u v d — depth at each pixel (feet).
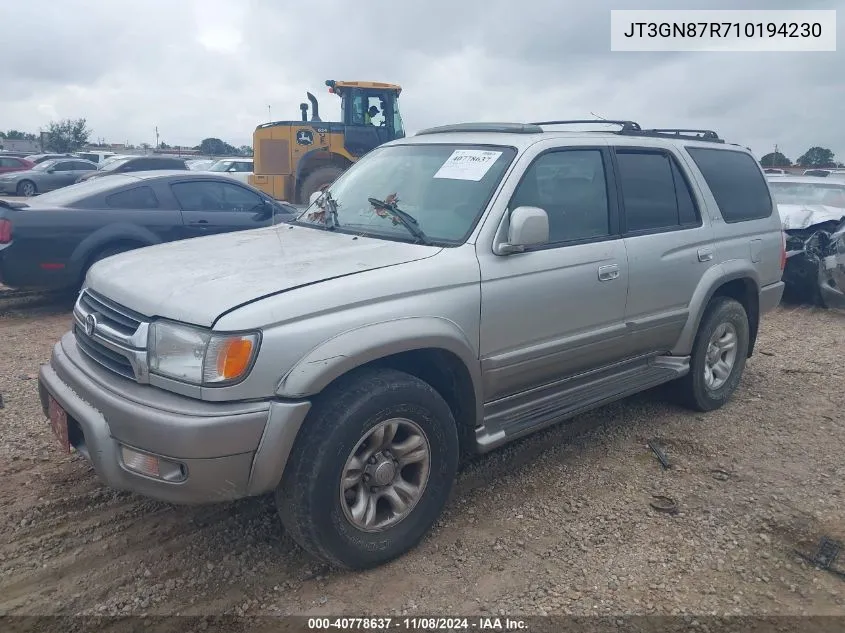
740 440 15.29
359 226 12.95
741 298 17.93
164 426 8.77
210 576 10.11
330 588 9.93
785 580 10.33
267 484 9.25
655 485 13.12
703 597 9.91
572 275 12.75
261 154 50.85
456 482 13.03
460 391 11.49
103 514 11.59
